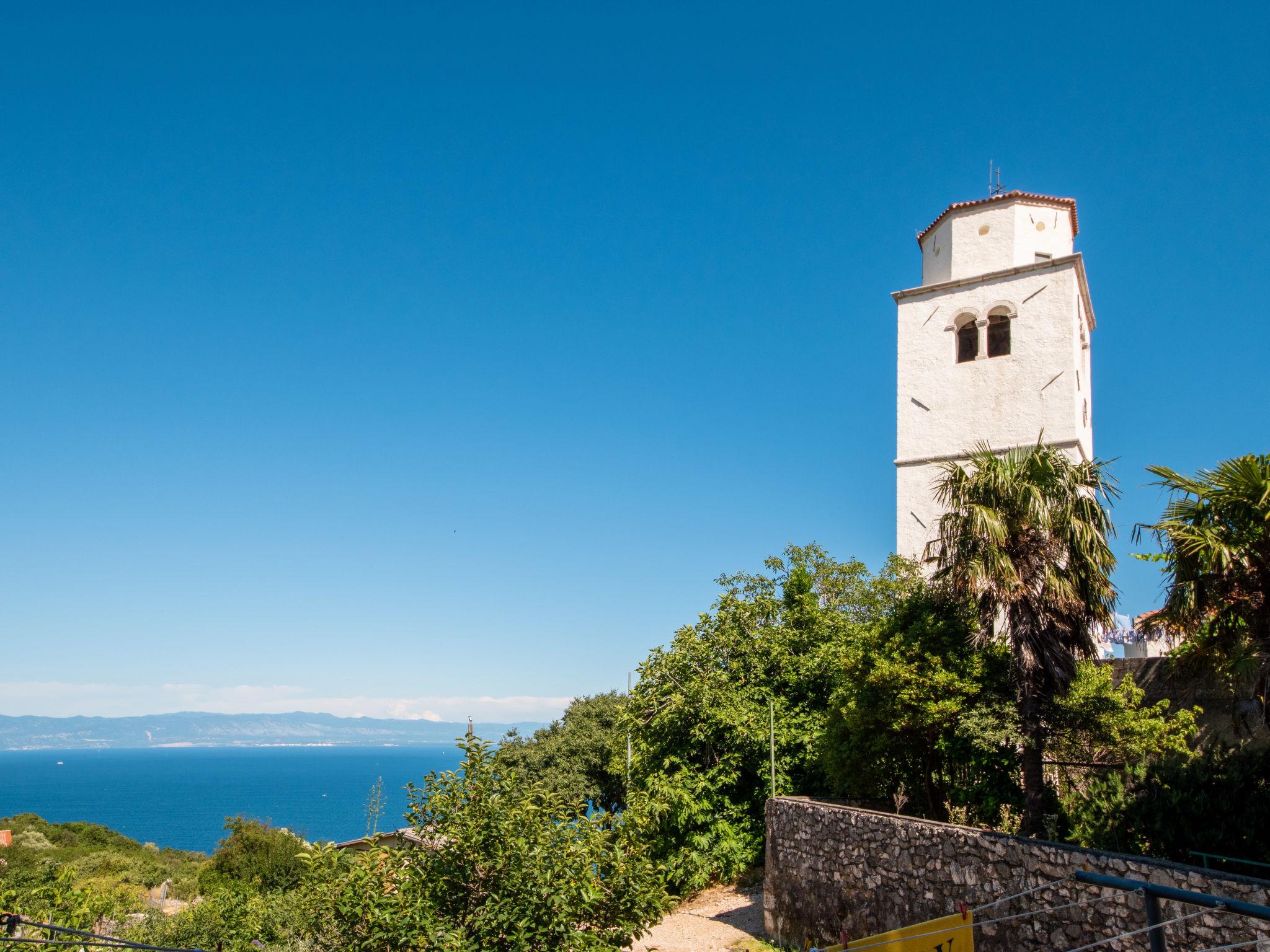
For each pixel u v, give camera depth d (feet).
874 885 53.83
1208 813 44.52
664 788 82.33
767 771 81.87
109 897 94.27
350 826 431.43
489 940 39.52
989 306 100.22
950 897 47.11
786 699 86.43
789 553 97.09
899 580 89.92
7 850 166.91
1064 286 96.68
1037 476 49.39
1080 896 39.01
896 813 57.77
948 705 51.85
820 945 58.90
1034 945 40.96
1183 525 43.14
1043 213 102.47
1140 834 46.14
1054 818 46.73
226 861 155.43
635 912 43.11
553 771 133.69
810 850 61.72
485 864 41.57
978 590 47.60
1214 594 42.60
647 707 91.81
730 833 82.69
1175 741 55.57
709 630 94.12
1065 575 47.60
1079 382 98.58
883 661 56.18
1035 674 48.49
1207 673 57.52
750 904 76.48
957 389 100.01
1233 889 32.71
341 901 40.96
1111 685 62.44
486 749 45.60
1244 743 48.93
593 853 43.34
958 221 104.83
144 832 486.79
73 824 230.07
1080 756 57.06
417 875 42.06
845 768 63.77
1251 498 41.45
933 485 93.71
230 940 85.87
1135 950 35.88
